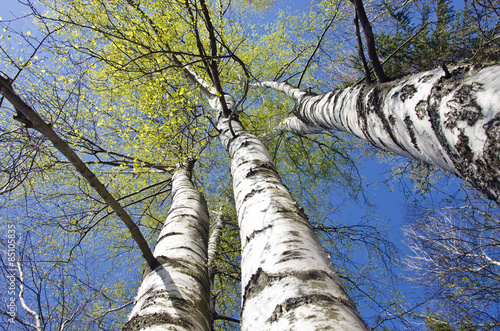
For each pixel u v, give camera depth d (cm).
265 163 239
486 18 338
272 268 124
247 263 143
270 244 139
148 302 172
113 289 537
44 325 349
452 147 125
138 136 361
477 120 108
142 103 377
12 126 339
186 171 424
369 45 193
